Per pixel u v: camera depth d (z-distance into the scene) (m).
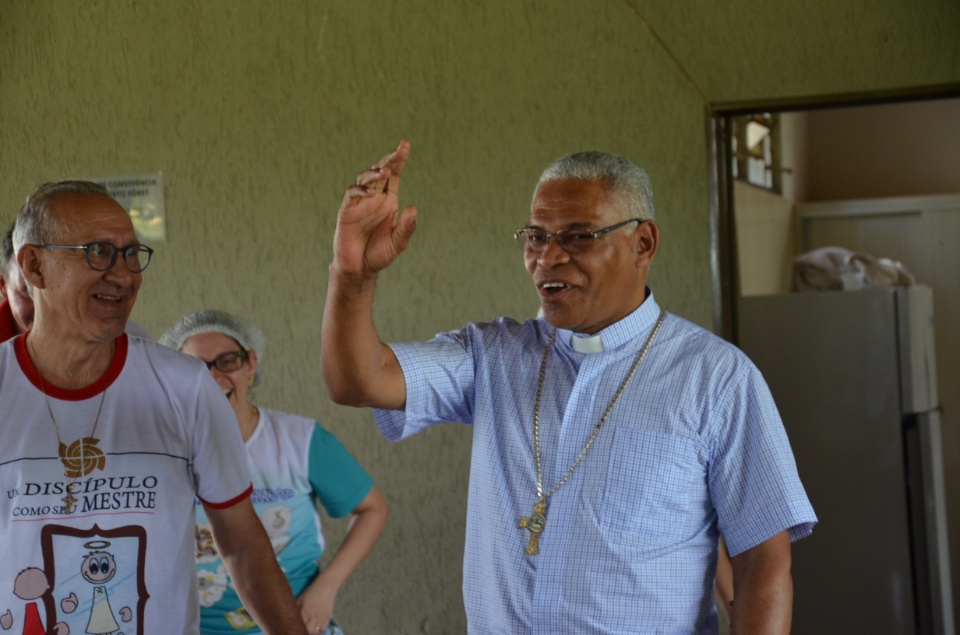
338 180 3.40
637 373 1.74
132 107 3.55
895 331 3.92
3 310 1.99
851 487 3.98
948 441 5.61
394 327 3.35
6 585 1.61
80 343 1.66
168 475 1.71
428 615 3.33
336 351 1.64
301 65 3.43
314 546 2.62
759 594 1.63
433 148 3.32
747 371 1.70
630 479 1.67
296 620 1.88
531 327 1.90
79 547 1.63
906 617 3.90
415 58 3.34
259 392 3.46
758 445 1.66
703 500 1.70
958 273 5.67
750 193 5.07
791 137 6.04
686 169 3.11
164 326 3.54
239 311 3.48
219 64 3.49
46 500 1.63
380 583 3.37
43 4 3.62
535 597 1.67
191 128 3.51
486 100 3.28
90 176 3.58
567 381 1.77
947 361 5.66
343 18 3.39
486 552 1.76
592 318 1.71
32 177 3.63
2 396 1.66
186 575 1.74
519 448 1.76
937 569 3.98
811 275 4.68
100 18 3.58
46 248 1.63
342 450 2.65
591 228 1.67
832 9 3.00
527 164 3.25
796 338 4.06
